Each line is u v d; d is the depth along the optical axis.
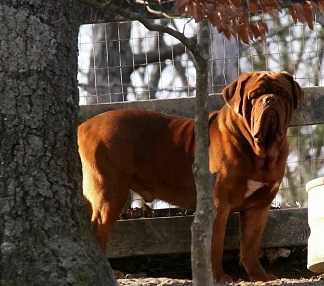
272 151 11.48
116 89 17.55
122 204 12.15
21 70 7.76
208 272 7.52
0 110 7.69
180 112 12.89
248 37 7.16
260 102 11.28
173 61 21.61
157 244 12.55
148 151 12.22
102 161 12.07
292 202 15.14
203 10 6.74
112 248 12.59
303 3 7.20
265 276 11.77
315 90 12.66
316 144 21.33
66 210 7.74
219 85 14.00
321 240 10.66
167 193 12.33
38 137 7.72
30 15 7.83
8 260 7.42
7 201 7.57
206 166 7.55
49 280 7.38
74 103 8.05
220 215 11.58
